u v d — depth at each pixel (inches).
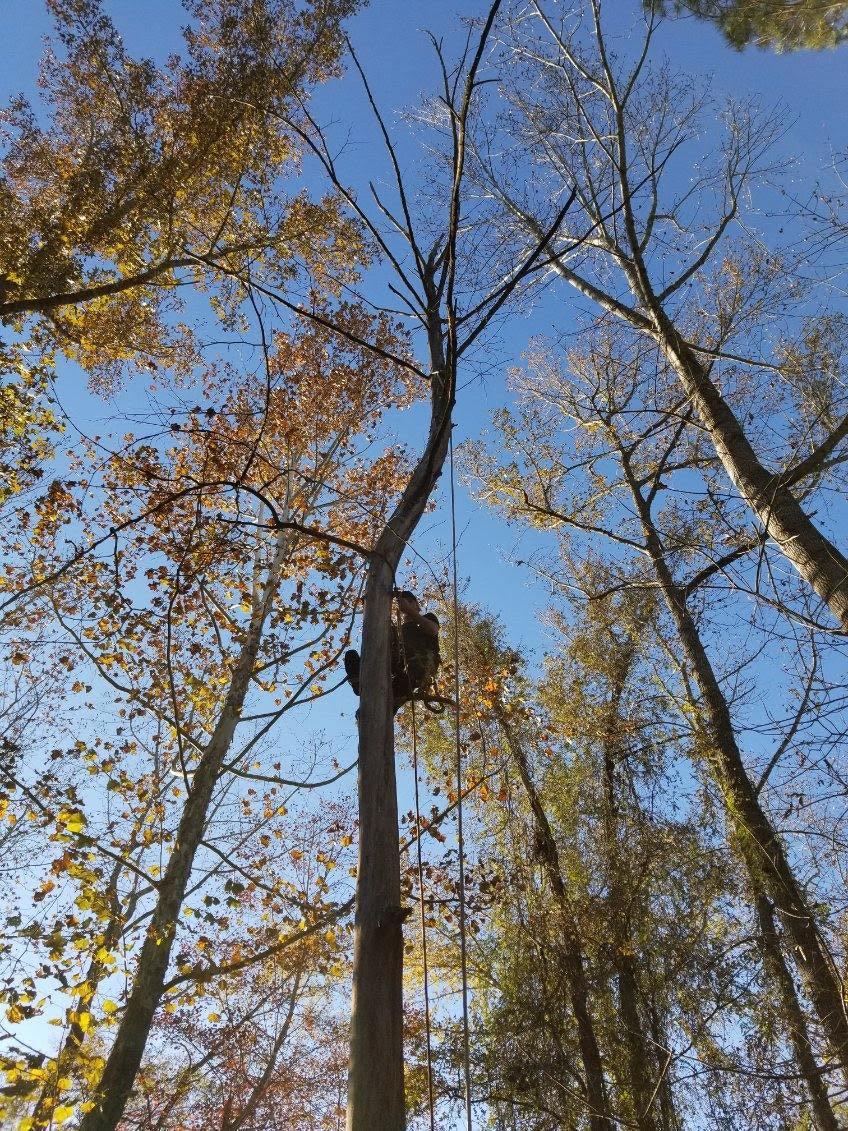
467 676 535.2
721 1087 335.0
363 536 527.8
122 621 479.5
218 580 505.0
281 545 519.8
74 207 463.5
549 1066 430.6
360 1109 119.3
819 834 325.1
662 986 400.8
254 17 459.5
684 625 453.7
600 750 509.7
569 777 514.6
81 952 385.1
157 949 383.9
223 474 493.4
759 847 365.7
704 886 391.5
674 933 392.5
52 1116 339.0
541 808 520.7
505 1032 451.8
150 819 466.3
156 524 478.9
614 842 462.0
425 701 212.5
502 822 512.7
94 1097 343.6
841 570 306.0
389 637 174.4
